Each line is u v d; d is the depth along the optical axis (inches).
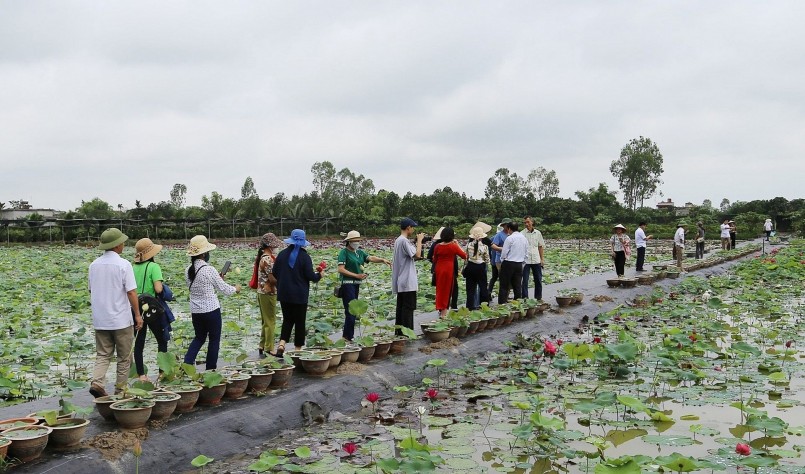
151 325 314.0
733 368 393.4
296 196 2844.5
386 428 286.0
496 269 618.5
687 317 585.3
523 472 233.9
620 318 578.6
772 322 564.7
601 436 272.4
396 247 425.7
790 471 227.1
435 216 2445.9
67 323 541.6
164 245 1913.1
